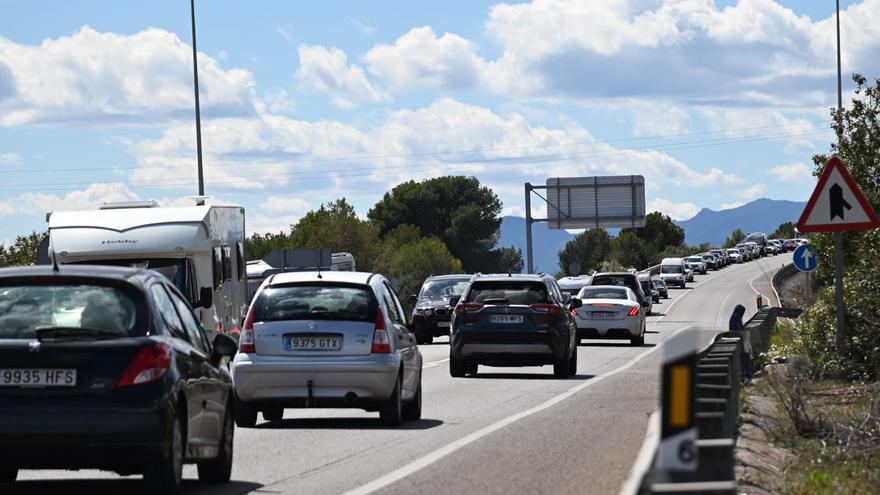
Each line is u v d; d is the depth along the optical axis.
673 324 153.88
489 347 66.75
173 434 26.17
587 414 45.00
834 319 56.22
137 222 66.44
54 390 25.73
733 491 14.41
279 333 42.97
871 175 61.50
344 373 42.28
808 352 56.59
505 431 39.72
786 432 37.22
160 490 26.23
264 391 42.75
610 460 32.34
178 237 66.00
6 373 25.81
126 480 30.28
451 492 27.44
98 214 67.31
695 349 13.51
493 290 67.88
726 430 25.53
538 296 67.19
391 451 35.34
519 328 66.56
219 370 30.14
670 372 13.55
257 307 43.50
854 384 51.12
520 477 29.55
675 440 13.52
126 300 26.69
